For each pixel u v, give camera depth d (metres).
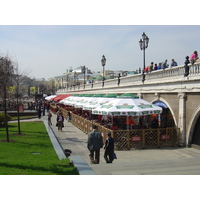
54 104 63.59
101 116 25.91
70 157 11.95
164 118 21.53
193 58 16.55
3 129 25.09
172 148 16.92
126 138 16.56
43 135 21.34
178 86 17.72
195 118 16.39
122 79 29.98
